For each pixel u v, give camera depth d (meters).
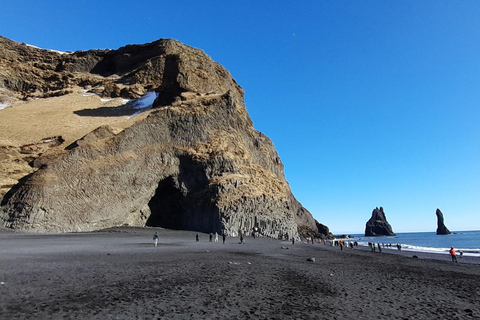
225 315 7.41
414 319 8.08
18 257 16.38
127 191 51.44
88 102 87.56
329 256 30.45
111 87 97.38
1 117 65.94
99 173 48.94
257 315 7.59
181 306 7.95
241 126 74.56
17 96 97.44
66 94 97.00
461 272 21.14
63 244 26.69
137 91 97.25
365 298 10.39
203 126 65.56
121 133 54.38
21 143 53.84
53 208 42.69
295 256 27.03
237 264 17.05
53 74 109.88
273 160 100.81
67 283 10.02
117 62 119.31
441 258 38.22
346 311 8.50
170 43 118.19
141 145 56.03
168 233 48.88
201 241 41.50
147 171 54.78
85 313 6.92
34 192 42.06
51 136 57.06
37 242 27.55
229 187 58.69
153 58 111.00
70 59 119.25
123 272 12.59
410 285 13.86
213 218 55.12
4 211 40.94
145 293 9.12
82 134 58.06
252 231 58.59
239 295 9.62
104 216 47.50
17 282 9.79
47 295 8.38
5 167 46.78
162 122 60.69
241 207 57.44
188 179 60.62
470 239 138.12
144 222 57.66
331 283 12.98
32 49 120.00
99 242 30.84
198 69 79.31
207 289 10.16
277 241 55.31
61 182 44.97
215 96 72.94
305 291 10.93
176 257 19.48
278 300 9.31
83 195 46.28
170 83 74.00
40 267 13.07
